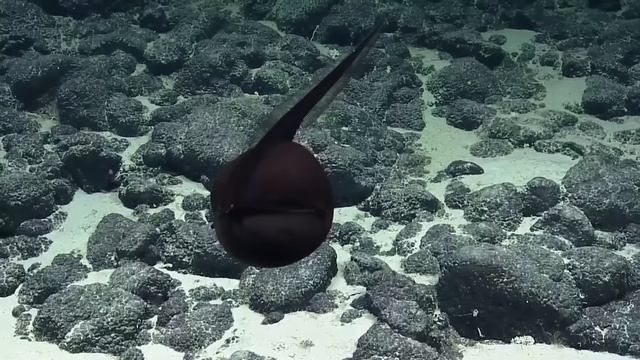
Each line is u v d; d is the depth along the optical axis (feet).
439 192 65.00
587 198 60.18
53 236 61.62
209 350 50.98
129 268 55.88
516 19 87.56
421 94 77.77
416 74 80.18
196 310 53.21
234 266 57.21
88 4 87.10
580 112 74.79
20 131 72.08
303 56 79.77
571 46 83.46
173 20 86.02
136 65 80.69
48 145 70.59
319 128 69.05
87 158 65.36
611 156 66.59
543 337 51.44
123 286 54.60
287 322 52.90
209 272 57.77
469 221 61.21
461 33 82.02
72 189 66.08
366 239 60.23
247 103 70.85
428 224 61.11
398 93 76.54
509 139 70.23
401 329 49.52
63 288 55.88
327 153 64.03
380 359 47.75
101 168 66.03
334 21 84.38
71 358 50.34
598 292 52.39
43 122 74.64
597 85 75.56
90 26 84.38
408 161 68.74
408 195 62.64
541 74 80.07
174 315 53.42
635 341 50.39
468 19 87.61
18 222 62.08
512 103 75.36
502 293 51.01
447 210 63.05
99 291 53.62
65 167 66.18
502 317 51.88
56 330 51.93
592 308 52.44
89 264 58.90
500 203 60.80
